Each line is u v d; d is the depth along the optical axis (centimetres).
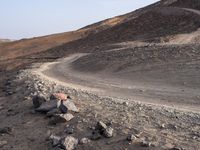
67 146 1506
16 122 1969
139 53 4500
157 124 1612
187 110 1906
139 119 1700
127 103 2105
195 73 3050
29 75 4112
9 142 1748
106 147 1456
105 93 2691
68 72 4788
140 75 3512
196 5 11181
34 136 1734
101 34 12788
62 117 1777
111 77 3756
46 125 1814
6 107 2403
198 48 3988
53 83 3281
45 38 19762
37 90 2686
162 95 2444
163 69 3466
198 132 1476
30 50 18512
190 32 9044
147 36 10356
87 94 2509
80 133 1628
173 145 1373
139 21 11725
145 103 2156
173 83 2905
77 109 1888
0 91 3528
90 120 1731
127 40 10688
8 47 19225
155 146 1379
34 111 2009
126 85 3084
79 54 9081
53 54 11750
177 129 1533
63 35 19875
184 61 3556
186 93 2438
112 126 1619
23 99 2417
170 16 10994
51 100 1981
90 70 4656
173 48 4262
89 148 1480
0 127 1978
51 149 1564
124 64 4197
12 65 9619
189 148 1334
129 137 1460
